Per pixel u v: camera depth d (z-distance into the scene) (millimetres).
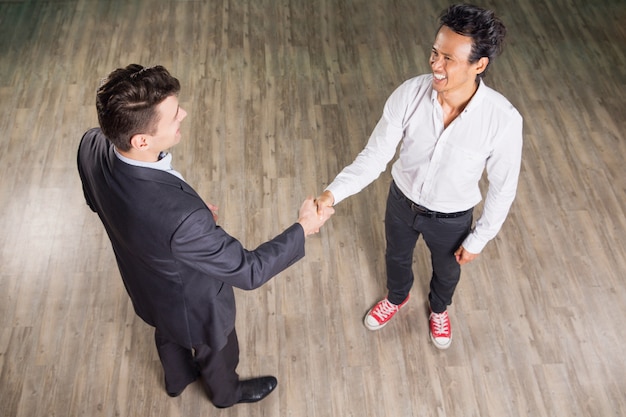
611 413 2646
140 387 2723
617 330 2889
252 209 3334
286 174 3484
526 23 4348
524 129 3697
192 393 2709
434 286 2684
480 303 2986
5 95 3836
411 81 2074
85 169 1745
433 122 2035
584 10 4430
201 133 3662
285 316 2949
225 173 3479
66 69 4012
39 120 3703
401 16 4402
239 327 2914
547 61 4094
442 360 2812
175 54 4141
